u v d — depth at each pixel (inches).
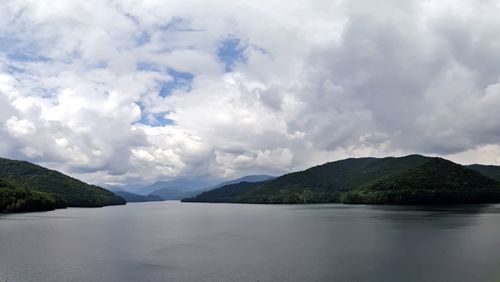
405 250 3604.8
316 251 3656.5
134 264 3174.2
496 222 6200.8
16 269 3006.9
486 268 2829.7
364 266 2955.2
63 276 2792.8
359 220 7057.1
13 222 7303.2
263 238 4766.2
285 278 2664.9
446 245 3850.9
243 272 2851.9
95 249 3944.4
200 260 3314.5
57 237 4948.3
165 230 5954.7
